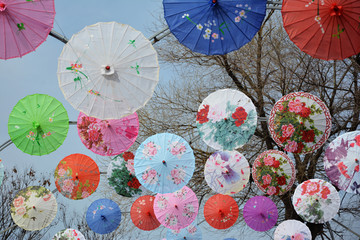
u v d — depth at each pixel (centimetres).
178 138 682
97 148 700
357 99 1018
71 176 738
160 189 676
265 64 1152
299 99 660
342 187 664
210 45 535
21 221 765
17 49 517
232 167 737
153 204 781
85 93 554
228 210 779
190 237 835
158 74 550
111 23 532
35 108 669
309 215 751
